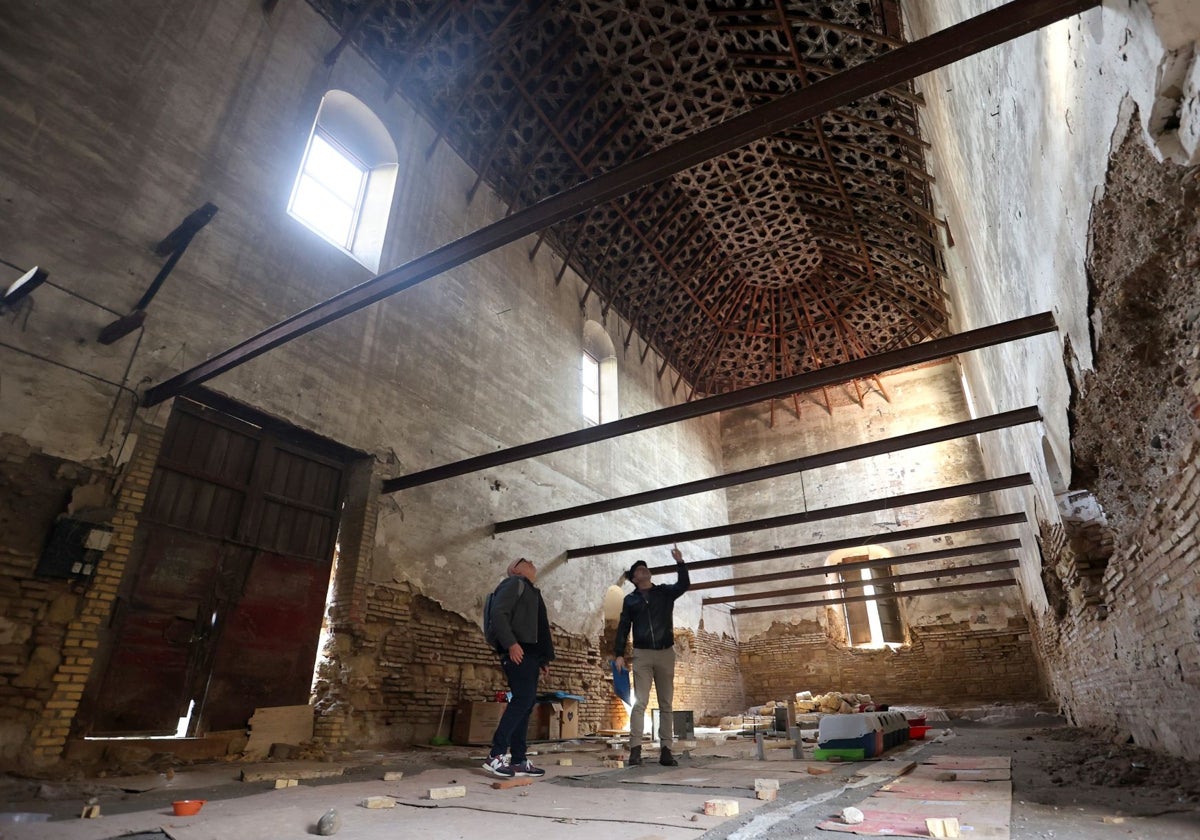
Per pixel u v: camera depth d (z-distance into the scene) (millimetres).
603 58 12922
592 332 16609
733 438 23203
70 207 6227
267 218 8297
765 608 17281
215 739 6633
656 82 13445
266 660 7457
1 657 5125
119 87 6914
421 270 5332
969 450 19328
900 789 3824
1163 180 2773
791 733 6141
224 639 7070
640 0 11961
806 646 19203
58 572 5527
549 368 13898
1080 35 3154
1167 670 4445
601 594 13953
